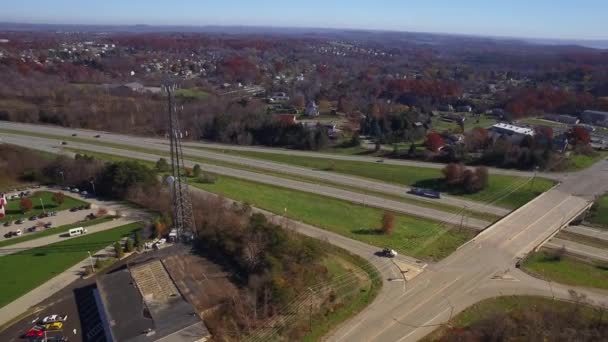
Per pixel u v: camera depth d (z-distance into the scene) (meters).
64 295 60.19
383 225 79.12
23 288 61.62
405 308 57.38
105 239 75.62
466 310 57.12
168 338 50.47
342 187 103.31
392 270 66.44
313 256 64.75
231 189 98.94
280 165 119.12
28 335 52.19
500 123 164.00
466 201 94.88
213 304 56.94
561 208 89.81
